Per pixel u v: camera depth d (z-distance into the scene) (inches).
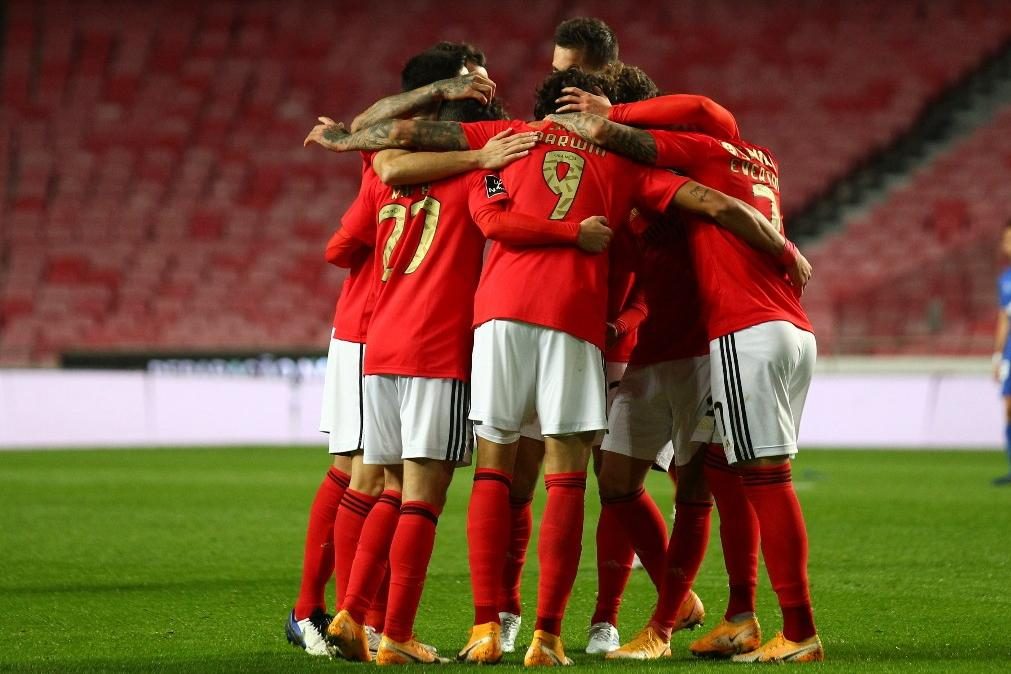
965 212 2923.2
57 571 892.6
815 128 3171.8
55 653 602.2
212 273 2982.3
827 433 2413.9
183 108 3284.9
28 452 2219.5
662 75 3307.1
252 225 3078.2
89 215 3065.9
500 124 602.5
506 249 582.9
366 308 641.6
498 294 576.7
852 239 2910.9
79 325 2874.0
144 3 3467.0
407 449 588.7
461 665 558.9
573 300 571.8
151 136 3225.9
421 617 725.3
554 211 576.7
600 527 650.8
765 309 577.6
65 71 3339.1
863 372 2549.2
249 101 3302.2
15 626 680.4
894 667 545.0
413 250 601.0
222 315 2915.8
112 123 3245.6
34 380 2364.7
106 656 593.6
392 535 604.1
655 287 636.7
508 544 645.9
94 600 770.2
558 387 569.9
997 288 2652.6
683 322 629.9
